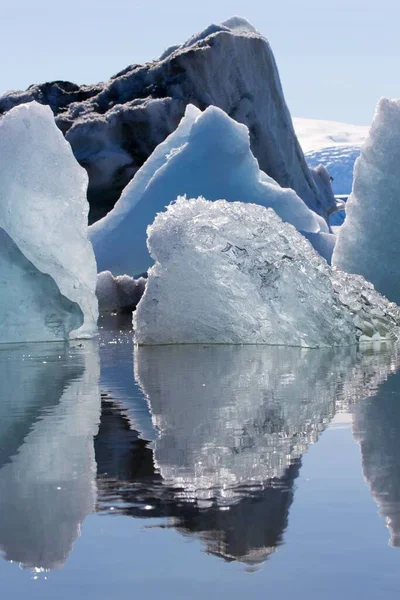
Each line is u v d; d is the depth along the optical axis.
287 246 8.47
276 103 29.14
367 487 2.78
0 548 2.24
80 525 2.41
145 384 5.64
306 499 2.64
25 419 4.26
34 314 9.29
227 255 8.55
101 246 16.89
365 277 10.59
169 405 4.67
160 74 27.55
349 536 2.28
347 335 8.31
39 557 2.17
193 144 16.58
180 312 8.73
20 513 2.53
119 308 15.75
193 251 8.60
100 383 5.73
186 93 27.03
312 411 4.36
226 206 8.77
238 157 16.31
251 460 3.21
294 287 8.34
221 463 3.17
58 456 3.34
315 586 1.94
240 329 8.62
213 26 28.58
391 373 6.03
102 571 2.07
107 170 25.69
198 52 26.98
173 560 2.13
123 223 16.86
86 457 3.31
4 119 9.16
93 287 9.63
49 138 9.20
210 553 2.17
